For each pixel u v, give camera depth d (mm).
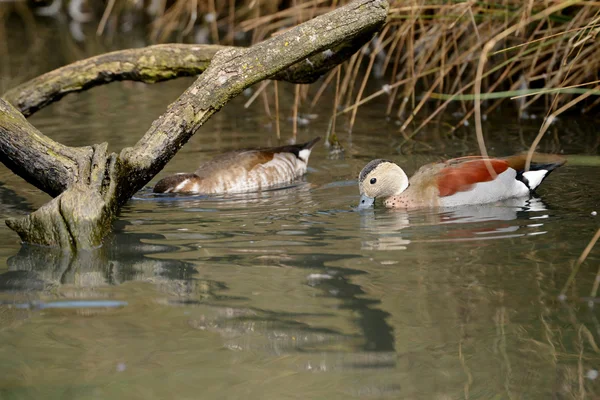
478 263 9562
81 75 13758
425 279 9148
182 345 7695
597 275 9016
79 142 16219
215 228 11352
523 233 10594
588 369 7215
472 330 7922
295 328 8008
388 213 11977
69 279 9383
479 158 12820
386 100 19766
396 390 6914
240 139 16953
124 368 7285
